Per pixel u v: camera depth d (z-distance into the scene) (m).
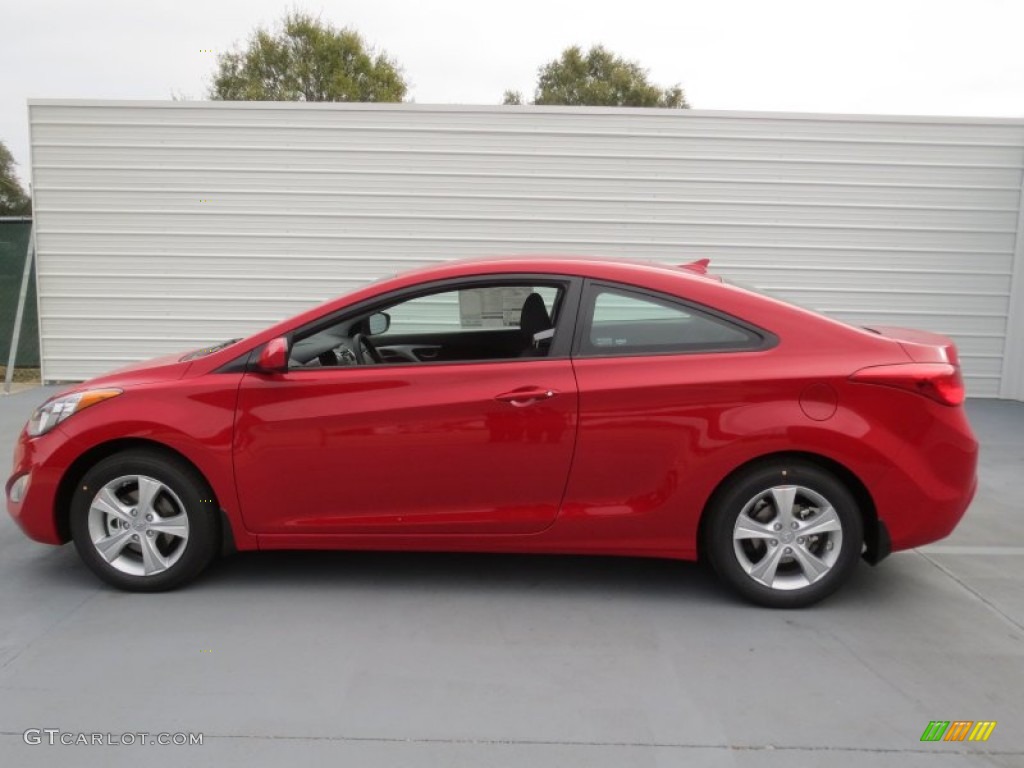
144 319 9.62
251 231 9.46
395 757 2.71
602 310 3.89
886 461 3.69
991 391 9.66
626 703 3.06
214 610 3.83
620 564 4.47
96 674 3.24
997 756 2.76
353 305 3.97
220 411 3.85
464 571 4.36
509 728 2.89
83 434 3.89
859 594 4.09
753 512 3.83
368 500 3.88
